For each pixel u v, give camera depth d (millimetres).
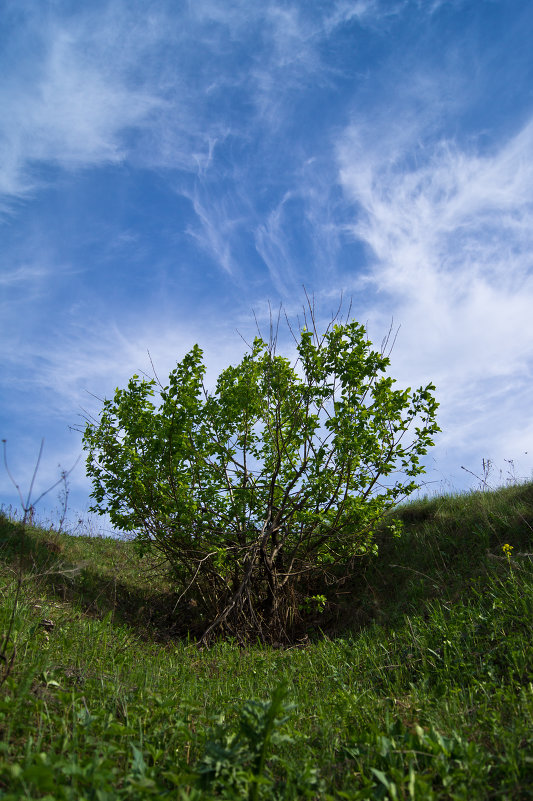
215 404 9289
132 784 2404
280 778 2994
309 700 4547
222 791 2607
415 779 2602
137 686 4395
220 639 8258
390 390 8969
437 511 10406
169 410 8648
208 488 9094
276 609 9086
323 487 8930
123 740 3213
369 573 9820
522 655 4555
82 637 5793
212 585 9625
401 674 5020
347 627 8609
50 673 3992
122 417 9305
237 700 4508
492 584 6461
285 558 9883
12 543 8781
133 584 9922
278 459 8875
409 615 7352
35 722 3209
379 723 3713
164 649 7199
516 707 3693
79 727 3068
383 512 9656
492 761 2998
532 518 8422
